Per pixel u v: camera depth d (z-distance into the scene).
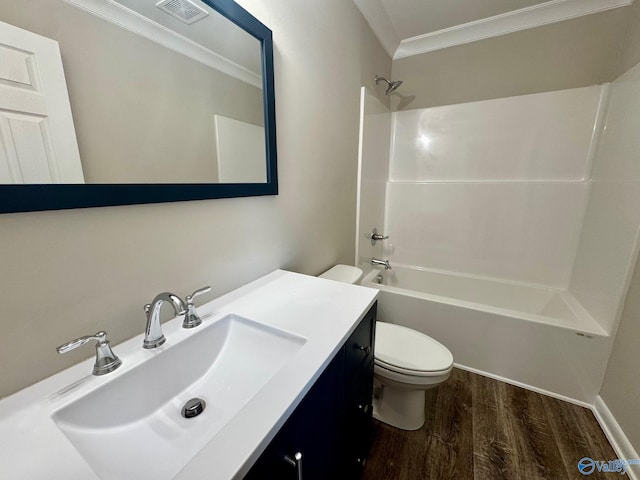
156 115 0.71
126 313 0.71
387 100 2.38
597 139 1.82
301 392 0.55
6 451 0.43
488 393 1.60
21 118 0.49
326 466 0.75
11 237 0.50
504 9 1.85
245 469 0.41
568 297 1.90
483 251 2.29
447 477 1.15
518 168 2.10
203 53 0.81
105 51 0.60
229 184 0.94
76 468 0.40
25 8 0.48
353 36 1.67
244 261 1.07
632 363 1.21
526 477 1.14
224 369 0.77
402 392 1.34
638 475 1.09
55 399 0.52
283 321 0.81
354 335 0.84
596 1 1.71
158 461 0.51
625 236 1.35
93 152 0.59
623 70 1.61
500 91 2.08
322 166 1.51
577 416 1.43
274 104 1.08
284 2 1.09
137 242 0.71
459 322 1.78
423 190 2.44
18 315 0.53
